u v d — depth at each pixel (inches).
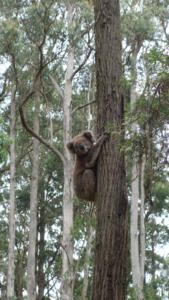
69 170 767.1
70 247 752.3
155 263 1229.7
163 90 239.1
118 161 260.7
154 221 1234.0
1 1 774.5
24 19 734.5
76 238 749.3
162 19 829.2
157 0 862.5
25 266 1346.0
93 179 324.2
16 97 1067.9
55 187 1302.9
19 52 798.5
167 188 1131.9
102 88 271.6
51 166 1210.0
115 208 256.7
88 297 1044.5
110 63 272.5
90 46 799.7
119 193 258.5
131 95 892.6
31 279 907.4
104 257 254.1
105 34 277.7
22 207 1317.7
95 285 255.1
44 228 1305.4
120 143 248.2
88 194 333.4
